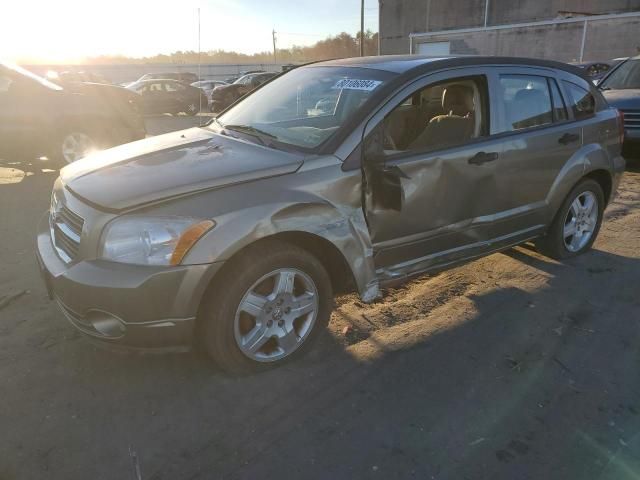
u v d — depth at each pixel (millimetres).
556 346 3229
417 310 3680
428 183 3277
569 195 4320
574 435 2486
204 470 2254
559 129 4043
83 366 2971
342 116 3215
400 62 3584
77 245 2689
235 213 2566
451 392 2787
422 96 3867
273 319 2859
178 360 3031
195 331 2746
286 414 2602
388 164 3104
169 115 21266
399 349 3180
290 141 3197
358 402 2695
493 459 2334
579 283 4117
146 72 43875
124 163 3074
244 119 3785
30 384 2803
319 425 2527
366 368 2984
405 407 2666
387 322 3506
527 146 3789
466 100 3703
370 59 3875
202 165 2885
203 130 3842
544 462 2322
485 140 3570
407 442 2428
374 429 2506
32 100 7387
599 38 25484
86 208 2648
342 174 2920
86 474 2230
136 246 2480
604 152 4453
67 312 2689
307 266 2867
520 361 3070
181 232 2469
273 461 2305
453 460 2326
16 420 2535
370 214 3057
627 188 7168
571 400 2732
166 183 2658
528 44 28000
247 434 2467
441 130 3445
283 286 2811
